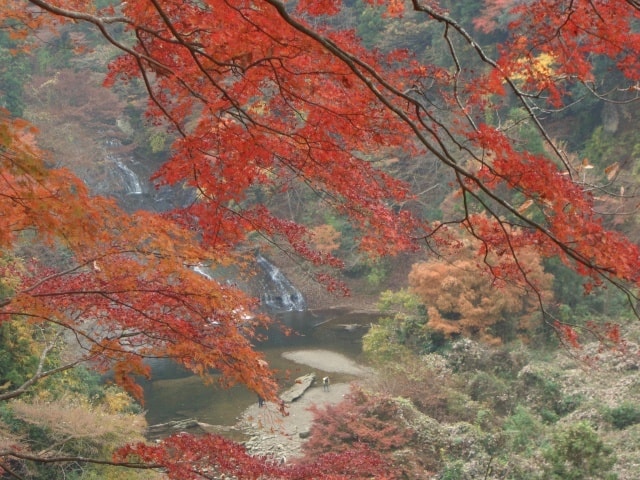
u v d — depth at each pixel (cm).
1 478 698
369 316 2989
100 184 3180
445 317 2231
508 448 1448
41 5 301
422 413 1596
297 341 2680
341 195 466
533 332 2078
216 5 313
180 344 491
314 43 320
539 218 1802
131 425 1212
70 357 1546
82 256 429
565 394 1694
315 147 411
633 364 1734
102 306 508
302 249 518
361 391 1562
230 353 492
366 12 3366
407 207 3102
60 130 2817
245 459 507
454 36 3031
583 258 313
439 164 3159
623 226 2220
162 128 3219
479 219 413
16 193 314
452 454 1441
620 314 2180
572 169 399
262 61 350
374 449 1390
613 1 361
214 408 1988
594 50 393
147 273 451
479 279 2062
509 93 2391
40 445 1144
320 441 1423
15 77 2625
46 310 437
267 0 272
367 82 295
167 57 425
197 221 512
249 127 409
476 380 1845
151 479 1126
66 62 3098
